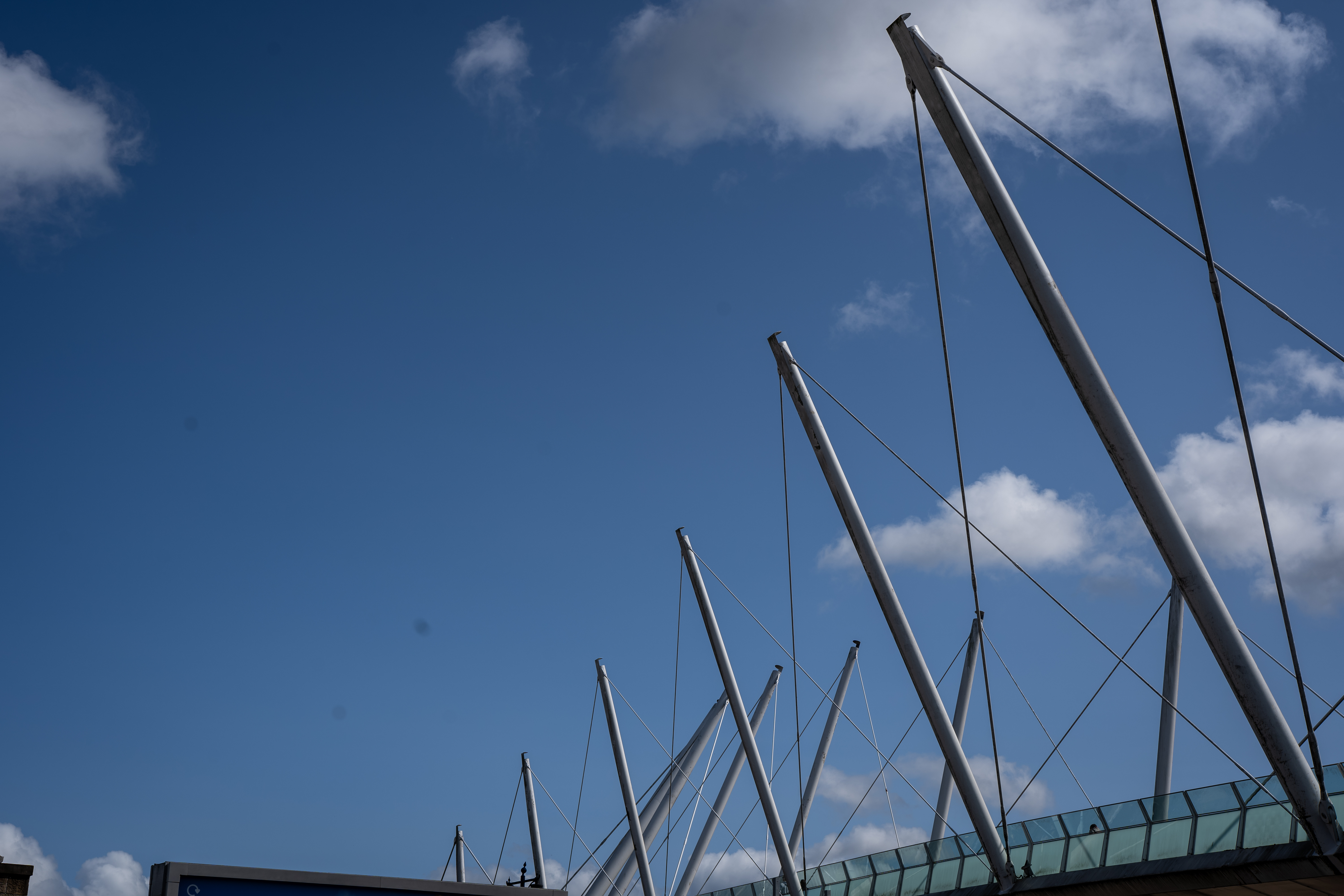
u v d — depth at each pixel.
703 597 39.91
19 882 23.83
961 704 46.53
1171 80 15.90
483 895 28.72
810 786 51.06
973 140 19.39
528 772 63.06
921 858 28.17
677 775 54.12
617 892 52.62
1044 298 18.69
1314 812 16.70
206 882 24.14
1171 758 37.84
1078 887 21.27
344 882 26.16
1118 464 18.20
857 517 28.02
